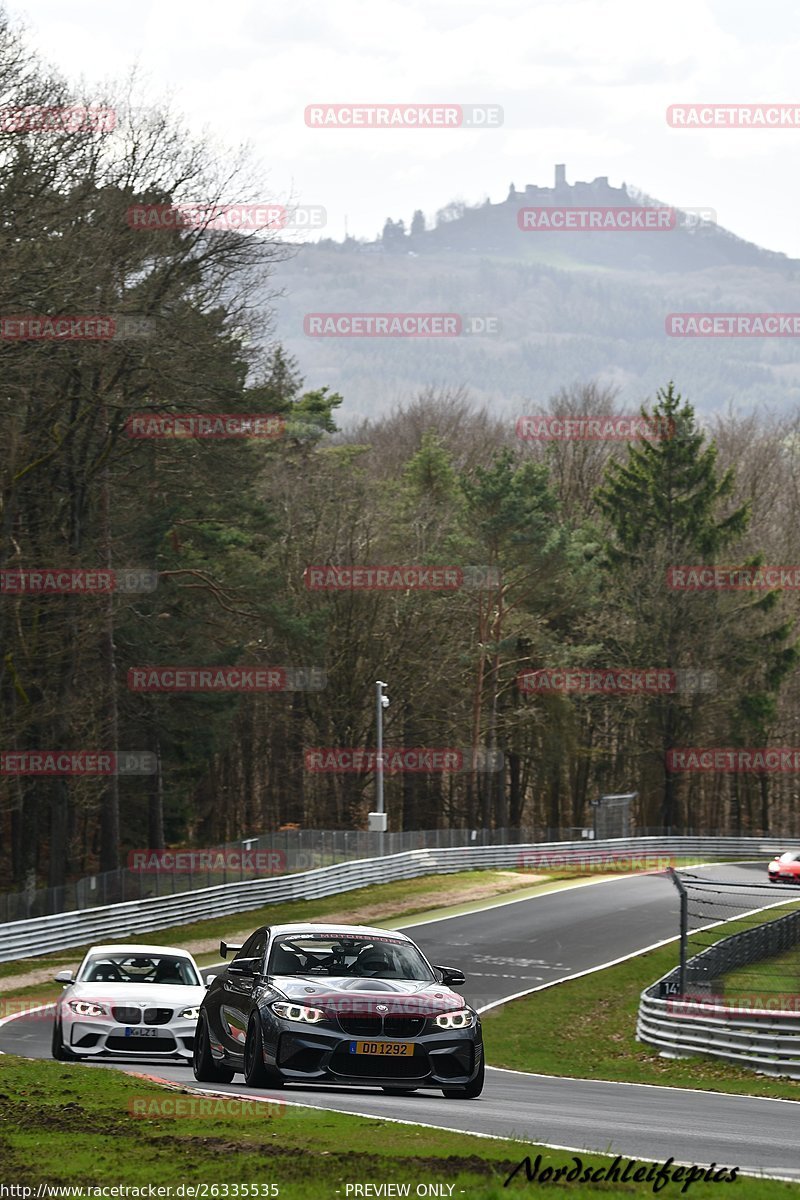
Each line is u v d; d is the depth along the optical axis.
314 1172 30.03
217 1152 32.22
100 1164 30.78
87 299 121.44
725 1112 50.28
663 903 160.88
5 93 117.00
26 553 142.62
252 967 45.81
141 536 161.00
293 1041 42.16
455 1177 29.81
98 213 130.38
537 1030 96.75
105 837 149.38
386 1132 35.69
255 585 179.12
